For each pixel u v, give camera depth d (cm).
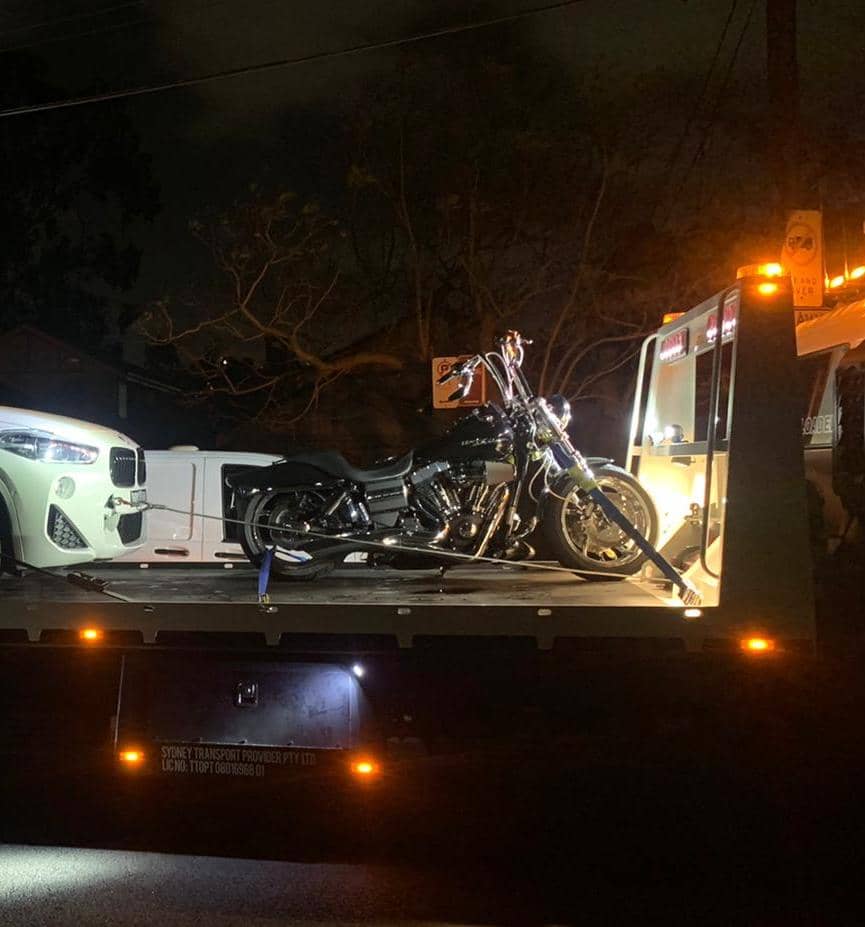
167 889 493
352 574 669
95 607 518
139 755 514
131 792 619
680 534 573
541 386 1883
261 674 507
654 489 671
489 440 623
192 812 592
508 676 491
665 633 471
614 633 477
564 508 606
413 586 595
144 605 513
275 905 475
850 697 478
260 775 505
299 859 527
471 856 526
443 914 465
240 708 508
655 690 484
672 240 1830
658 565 511
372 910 470
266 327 1950
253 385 2400
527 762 498
